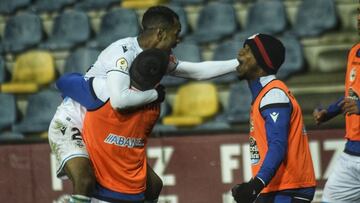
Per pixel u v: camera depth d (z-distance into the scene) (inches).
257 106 569.9
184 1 1077.8
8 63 1079.0
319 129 825.5
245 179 836.0
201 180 845.8
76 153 561.0
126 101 533.0
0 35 1133.1
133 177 578.9
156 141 855.1
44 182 879.7
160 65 538.9
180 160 850.1
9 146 887.1
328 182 720.3
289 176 572.1
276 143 549.3
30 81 1050.7
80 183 552.4
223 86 959.6
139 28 1066.1
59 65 1062.4
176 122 911.0
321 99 899.4
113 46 553.3
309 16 1013.8
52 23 1120.8
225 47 993.5
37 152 880.9
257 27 1023.6
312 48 981.8
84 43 1071.0
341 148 818.2
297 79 944.9
